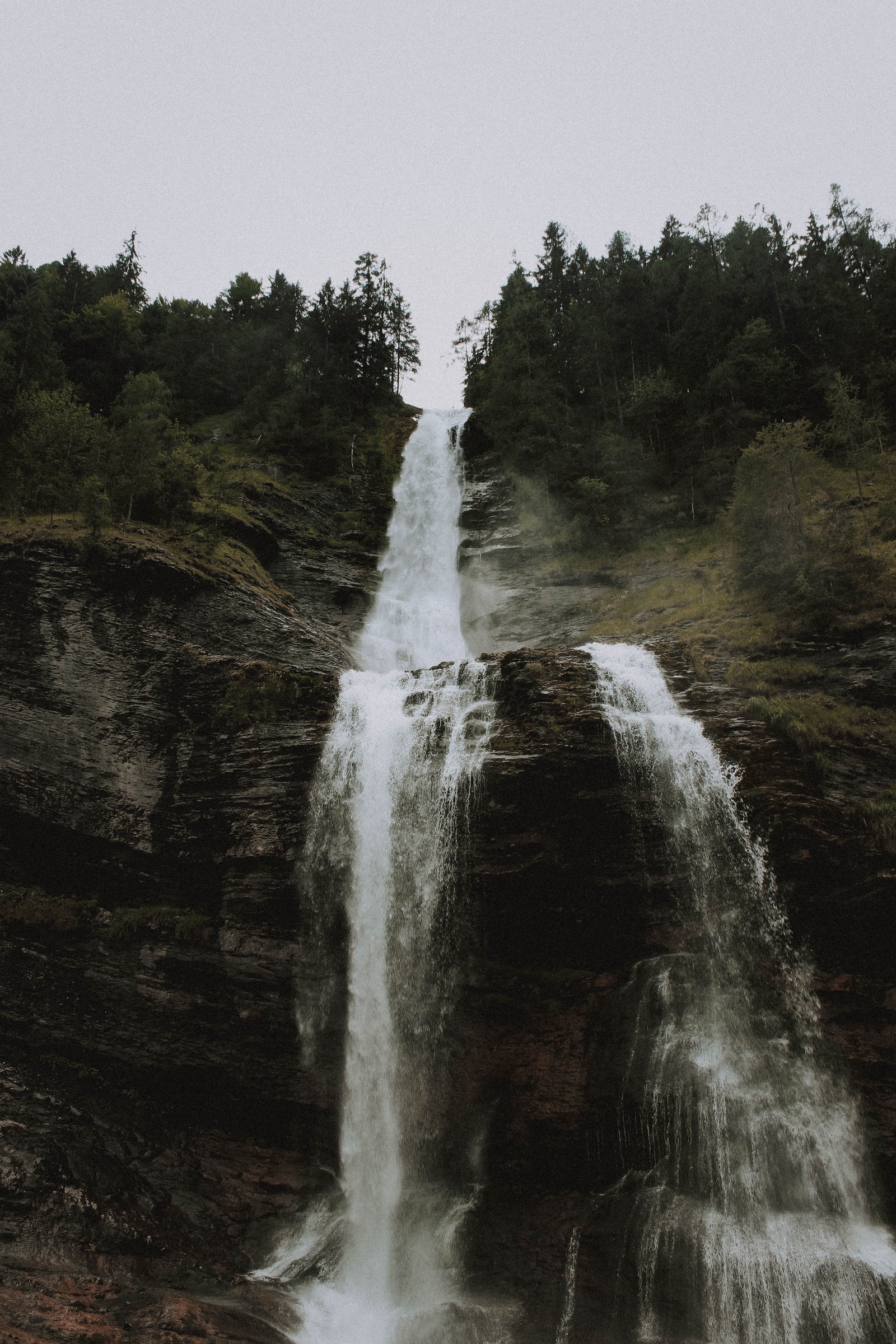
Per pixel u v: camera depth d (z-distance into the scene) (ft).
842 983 57.41
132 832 72.79
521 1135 59.52
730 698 75.97
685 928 61.98
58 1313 45.39
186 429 163.22
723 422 140.46
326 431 161.27
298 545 129.80
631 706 73.82
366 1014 65.16
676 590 113.39
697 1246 53.21
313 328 201.77
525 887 64.80
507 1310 53.98
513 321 182.80
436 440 171.73
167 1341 44.65
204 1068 63.87
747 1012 58.80
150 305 224.53
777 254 194.18
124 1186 57.57
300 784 70.64
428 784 70.18
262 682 76.79
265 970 65.82
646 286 183.73
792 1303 50.24
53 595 81.82
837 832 61.82
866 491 107.24
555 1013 61.82
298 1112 62.85
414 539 144.77
